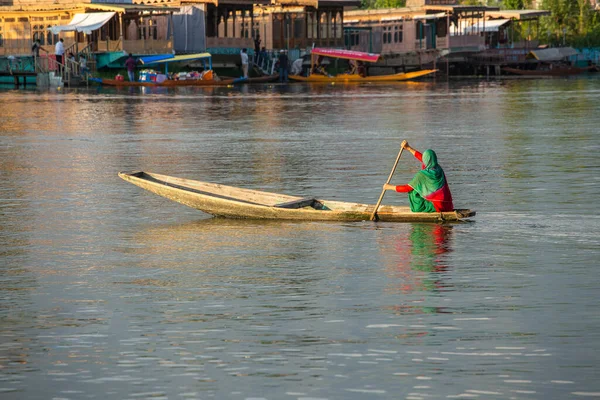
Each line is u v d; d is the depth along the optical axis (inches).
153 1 4254.4
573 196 935.0
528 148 1402.6
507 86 3693.4
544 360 440.1
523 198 927.7
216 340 476.7
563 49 5132.9
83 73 3809.1
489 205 887.7
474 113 2197.3
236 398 402.6
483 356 446.6
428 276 608.1
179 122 1998.0
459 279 598.2
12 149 1450.5
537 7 6038.4
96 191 1006.4
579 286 576.1
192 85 3868.1
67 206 911.0
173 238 748.0
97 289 584.7
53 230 788.6
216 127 1861.5
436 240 723.4
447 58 4758.9
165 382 421.1
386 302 543.8
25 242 740.0
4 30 4003.4
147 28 4232.3
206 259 668.7
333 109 2397.9
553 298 547.5
